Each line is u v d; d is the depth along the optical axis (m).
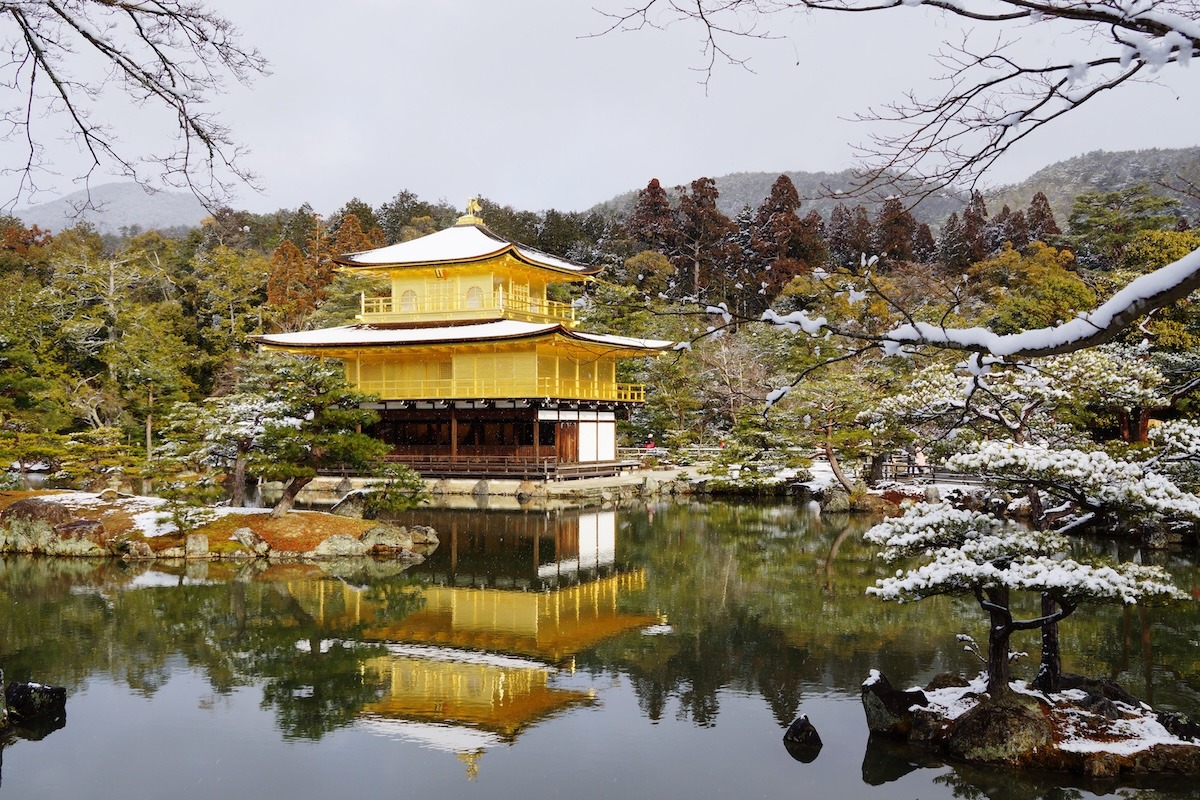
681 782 13.62
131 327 69.56
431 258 58.41
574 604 25.39
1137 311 6.44
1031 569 12.91
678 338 65.00
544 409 53.94
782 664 19.53
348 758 14.68
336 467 54.03
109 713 16.80
